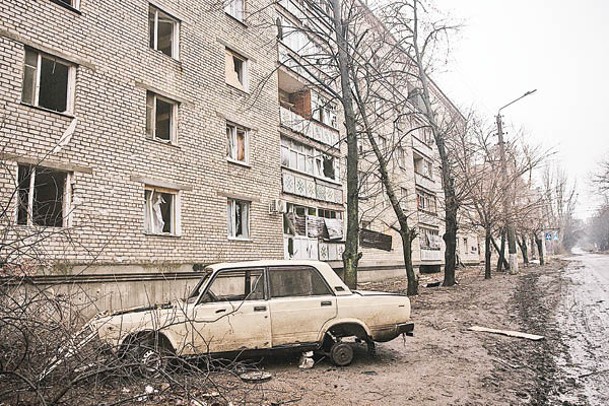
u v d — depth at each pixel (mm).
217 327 6238
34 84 10492
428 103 18141
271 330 6488
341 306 6852
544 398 5484
